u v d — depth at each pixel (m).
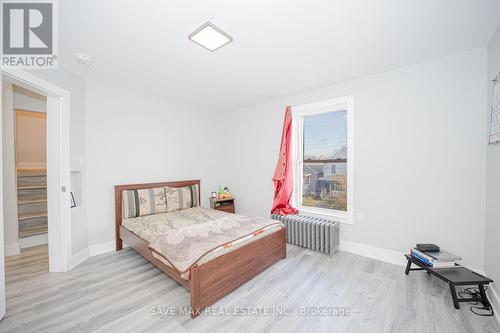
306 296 1.90
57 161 2.33
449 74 2.19
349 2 1.45
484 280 1.74
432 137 2.29
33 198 3.22
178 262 1.73
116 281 2.15
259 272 2.27
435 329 1.50
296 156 3.45
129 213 2.93
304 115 3.36
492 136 1.84
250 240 2.19
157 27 1.71
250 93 3.32
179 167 3.80
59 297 1.88
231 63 2.34
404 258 2.46
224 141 4.57
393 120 2.52
